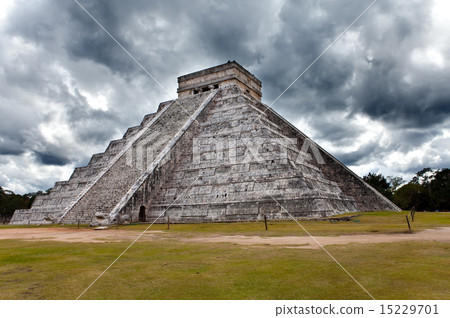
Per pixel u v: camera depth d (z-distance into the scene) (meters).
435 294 3.95
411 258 6.00
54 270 6.00
